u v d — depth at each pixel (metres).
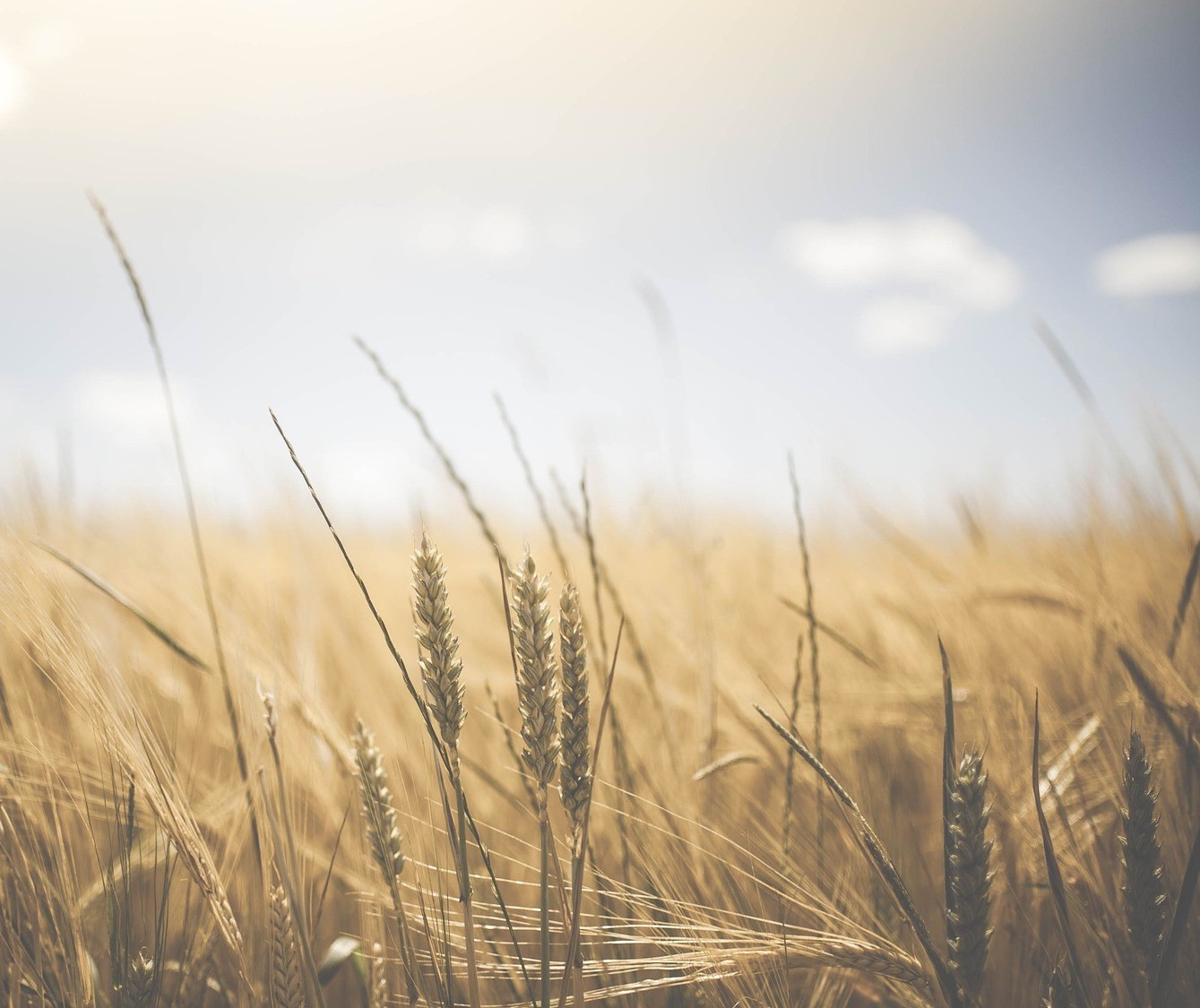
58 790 1.47
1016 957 1.51
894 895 1.06
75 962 1.28
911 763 2.31
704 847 1.59
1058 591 2.14
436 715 0.94
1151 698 1.53
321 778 1.69
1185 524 1.98
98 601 2.27
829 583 3.56
